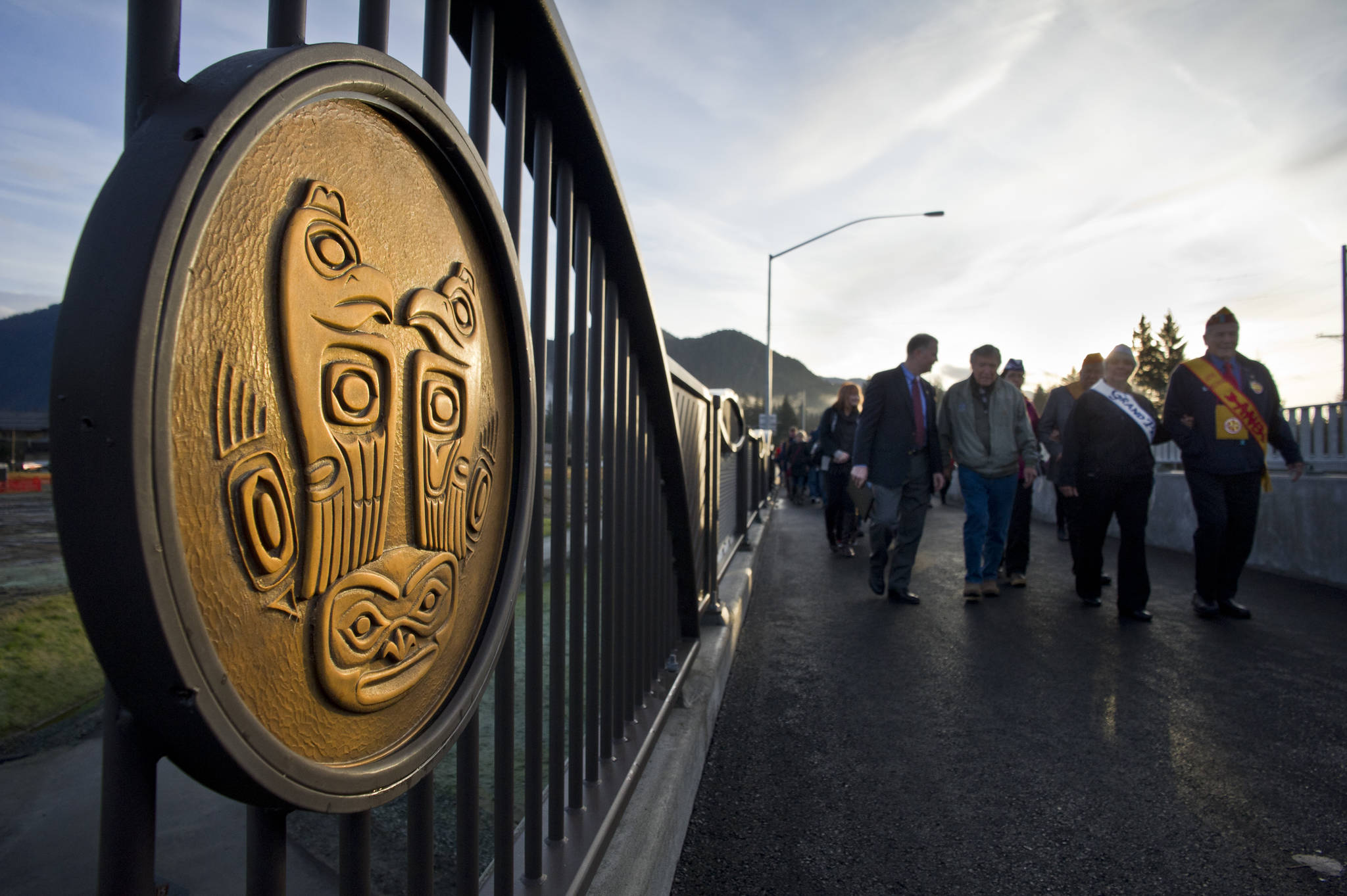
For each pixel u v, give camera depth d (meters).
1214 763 2.79
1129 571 5.12
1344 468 9.23
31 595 2.96
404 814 2.02
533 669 1.24
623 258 1.70
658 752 2.18
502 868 1.13
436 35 0.84
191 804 1.94
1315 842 2.25
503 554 0.96
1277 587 6.30
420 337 0.73
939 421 5.96
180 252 0.44
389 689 0.70
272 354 0.53
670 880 1.91
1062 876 2.05
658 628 2.43
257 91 0.49
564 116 1.27
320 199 0.58
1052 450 7.86
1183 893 1.99
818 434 8.72
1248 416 5.02
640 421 2.12
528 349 0.98
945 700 3.45
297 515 0.56
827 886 1.98
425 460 0.74
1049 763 2.77
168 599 0.43
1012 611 5.39
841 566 7.73
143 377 0.42
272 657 0.55
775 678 3.79
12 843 1.65
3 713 2.20
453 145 0.77
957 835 2.26
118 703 0.49
